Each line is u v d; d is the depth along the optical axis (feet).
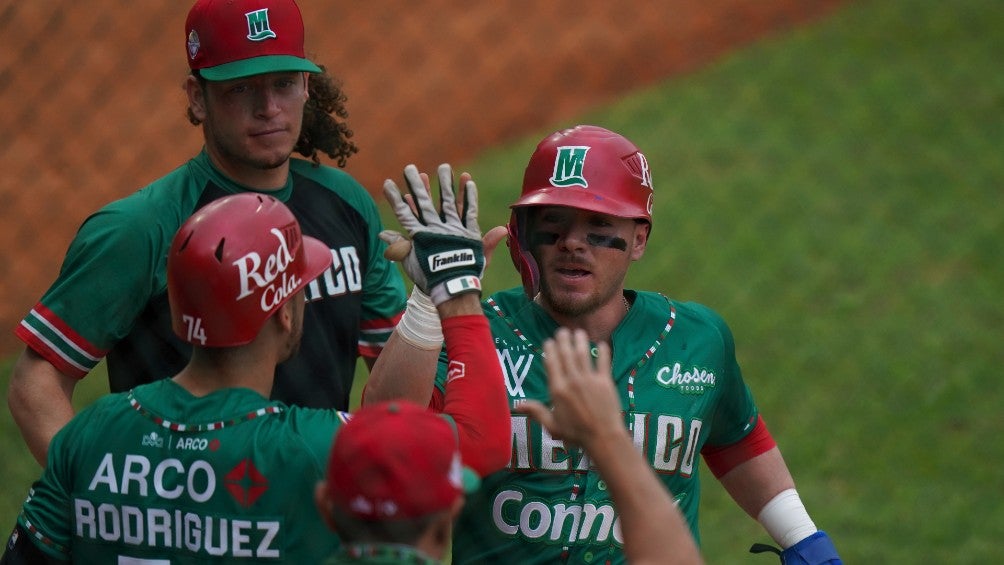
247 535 28.76
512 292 39.29
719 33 150.10
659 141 127.44
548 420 26.50
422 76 139.33
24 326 38.19
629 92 138.82
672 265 105.91
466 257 31.65
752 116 131.54
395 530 24.29
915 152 123.24
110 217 37.91
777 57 142.92
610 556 36.37
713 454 41.73
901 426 84.17
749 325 97.14
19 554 30.32
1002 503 75.31
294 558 28.89
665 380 37.60
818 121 129.80
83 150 117.80
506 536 36.45
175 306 29.43
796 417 85.46
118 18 137.18
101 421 30.01
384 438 24.30
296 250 30.32
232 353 29.55
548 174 37.27
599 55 146.41
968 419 84.43
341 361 41.01
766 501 41.22
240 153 38.99
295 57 38.73
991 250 106.73
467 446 29.66
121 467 29.43
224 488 28.73
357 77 137.90
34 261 101.04
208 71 38.14
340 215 41.96
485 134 129.08
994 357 91.71
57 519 30.14
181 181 39.60
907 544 71.10
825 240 109.29
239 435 28.99
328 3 151.94
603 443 25.91
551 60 144.46
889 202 115.03
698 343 38.37
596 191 36.70
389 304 43.62
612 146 37.78
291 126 39.37
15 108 122.62
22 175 113.09
